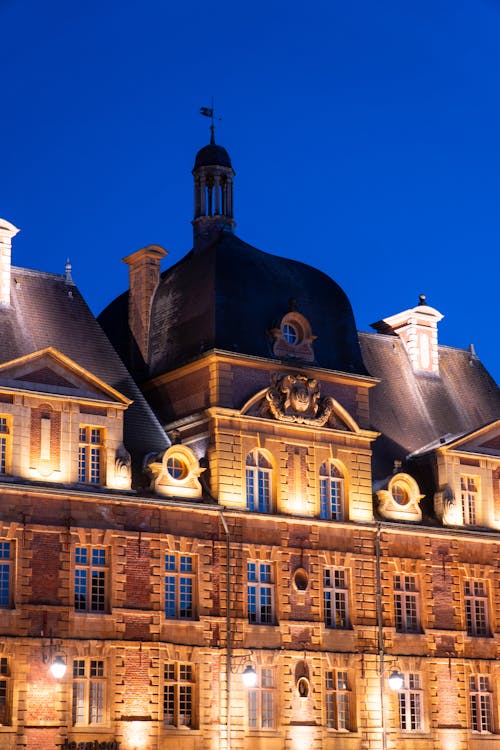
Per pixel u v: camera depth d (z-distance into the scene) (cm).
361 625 6231
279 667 5944
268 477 6131
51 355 5609
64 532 5484
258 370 6162
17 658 5275
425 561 6544
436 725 6378
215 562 5862
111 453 5669
